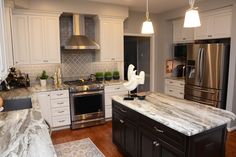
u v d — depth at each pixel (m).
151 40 5.86
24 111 2.21
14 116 2.01
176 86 5.16
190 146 1.76
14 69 3.88
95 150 3.23
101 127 4.29
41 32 4.00
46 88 3.92
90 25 4.86
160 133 2.08
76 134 3.91
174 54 5.71
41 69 4.42
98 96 4.35
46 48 4.09
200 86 4.29
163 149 2.06
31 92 3.43
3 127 1.70
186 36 5.15
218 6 3.97
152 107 2.47
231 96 3.86
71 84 4.29
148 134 2.28
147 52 6.14
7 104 2.91
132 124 2.62
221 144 2.06
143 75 2.92
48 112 3.90
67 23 4.60
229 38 4.11
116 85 4.56
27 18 3.86
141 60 6.50
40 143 1.40
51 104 3.91
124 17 4.77
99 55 4.68
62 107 4.02
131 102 2.74
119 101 2.84
